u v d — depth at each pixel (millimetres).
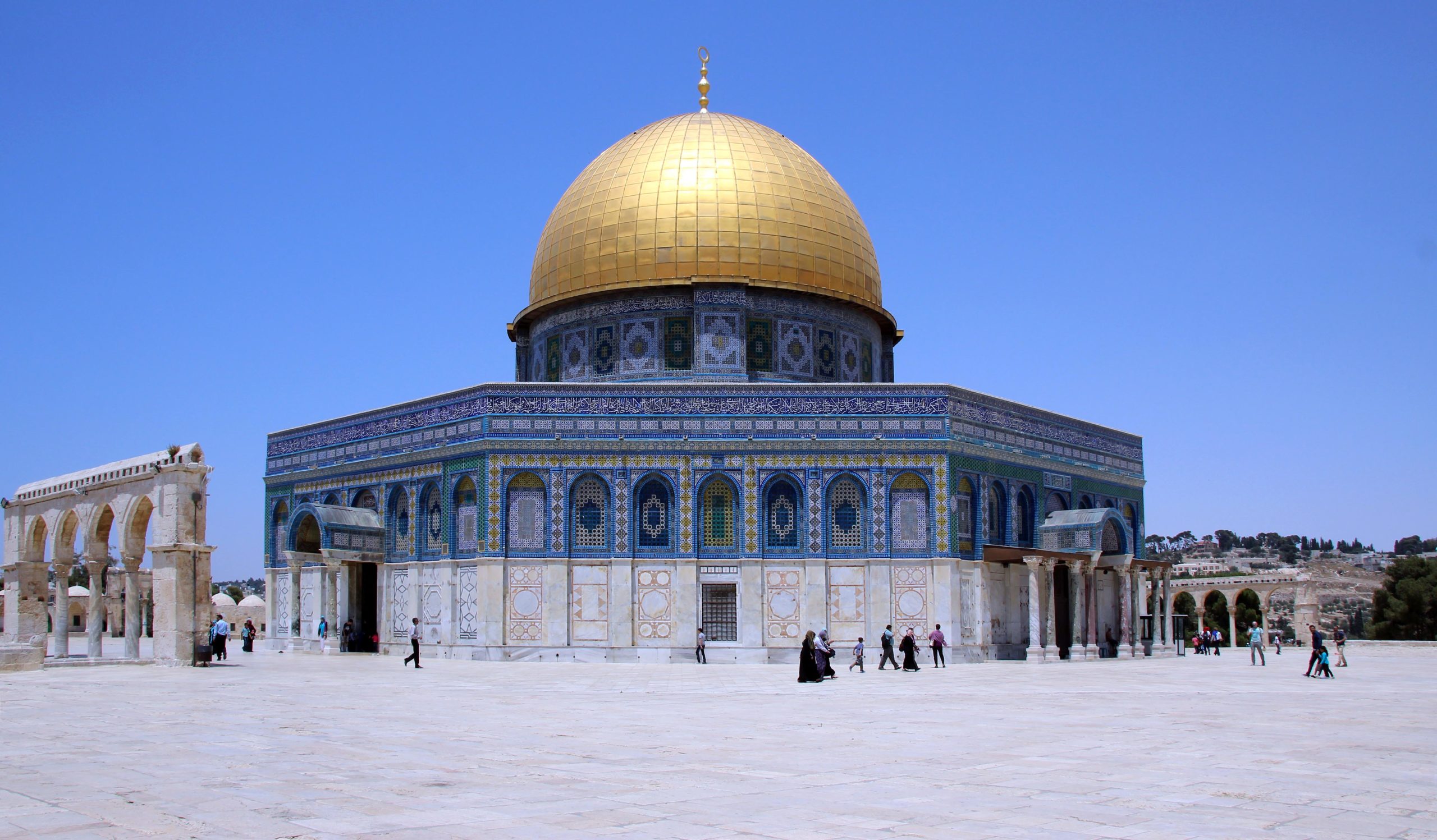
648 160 49906
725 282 47156
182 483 37031
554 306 50594
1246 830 10602
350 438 47750
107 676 32062
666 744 16812
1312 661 35000
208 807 11500
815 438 41969
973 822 10844
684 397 42219
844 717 21266
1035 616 42688
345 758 15117
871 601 41438
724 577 41625
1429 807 11836
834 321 49938
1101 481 51312
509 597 41062
